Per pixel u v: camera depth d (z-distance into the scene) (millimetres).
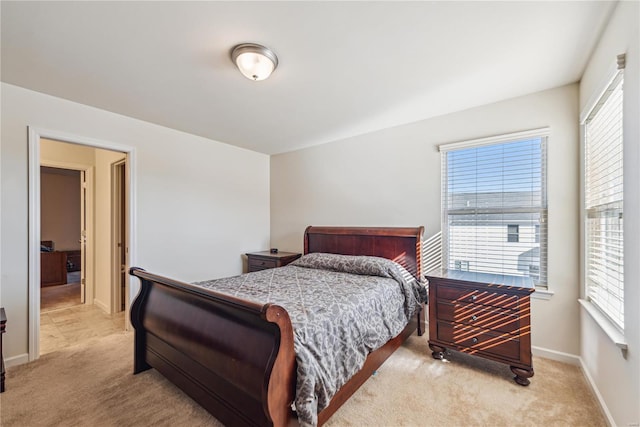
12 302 2375
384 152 3441
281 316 1353
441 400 1941
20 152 2398
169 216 3395
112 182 3828
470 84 2363
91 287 4211
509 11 1537
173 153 3434
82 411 1831
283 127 3377
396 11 1526
